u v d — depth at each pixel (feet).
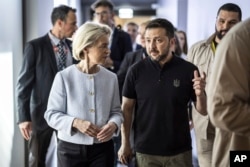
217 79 4.81
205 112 7.00
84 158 6.92
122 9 34.63
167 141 7.03
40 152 9.75
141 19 40.73
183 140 7.12
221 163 5.31
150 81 7.13
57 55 9.57
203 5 14.37
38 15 11.87
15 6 11.07
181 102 7.05
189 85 7.07
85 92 6.94
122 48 13.16
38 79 9.44
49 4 13.26
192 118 9.73
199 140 9.52
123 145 7.54
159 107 7.04
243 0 10.20
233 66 4.72
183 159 7.11
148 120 7.13
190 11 17.39
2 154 9.72
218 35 9.09
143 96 7.14
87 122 6.68
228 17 8.81
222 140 5.24
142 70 7.25
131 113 7.52
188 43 17.63
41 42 9.52
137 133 7.32
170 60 7.15
